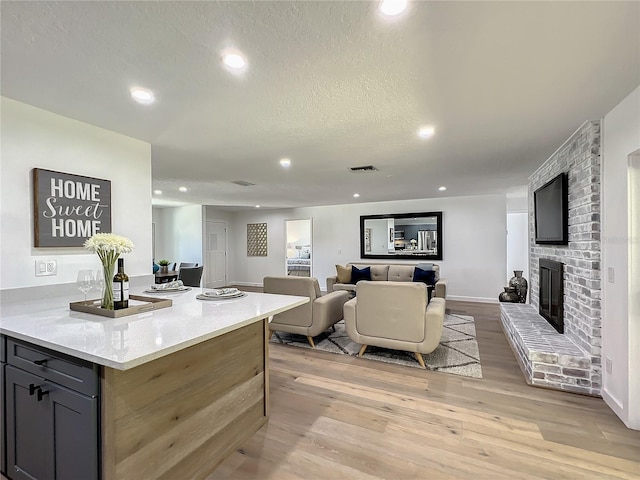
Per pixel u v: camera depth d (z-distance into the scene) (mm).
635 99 2012
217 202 7367
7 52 1528
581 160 2725
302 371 3180
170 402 1549
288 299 2238
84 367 1302
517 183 5098
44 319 1674
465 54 1592
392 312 3363
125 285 1844
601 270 2529
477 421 2266
